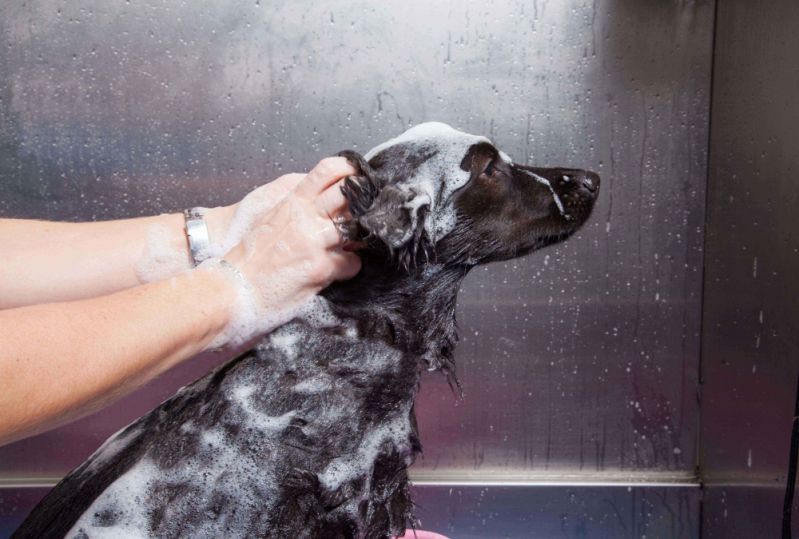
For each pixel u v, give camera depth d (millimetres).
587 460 1641
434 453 1650
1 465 1608
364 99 1591
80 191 1591
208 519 966
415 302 1050
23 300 1085
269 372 992
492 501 1621
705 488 1608
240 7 1556
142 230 1158
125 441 1029
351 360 1014
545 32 1567
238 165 1601
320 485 995
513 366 1632
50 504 1004
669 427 1639
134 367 834
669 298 1613
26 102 1559
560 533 1627
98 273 1116
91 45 1551
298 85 1583
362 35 1571
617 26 1561
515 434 1649
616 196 1601
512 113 1594
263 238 974
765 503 1402
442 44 1574
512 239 1101
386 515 1078
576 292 1614
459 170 1068
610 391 1636
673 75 1569
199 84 1573
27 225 1143
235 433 979
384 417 1045
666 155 1588
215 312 925
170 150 1589
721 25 1534
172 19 1552
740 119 1476
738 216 1491
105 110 1570
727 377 1538
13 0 1529
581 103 1586
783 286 1353
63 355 777
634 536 1622
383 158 1079
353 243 979
